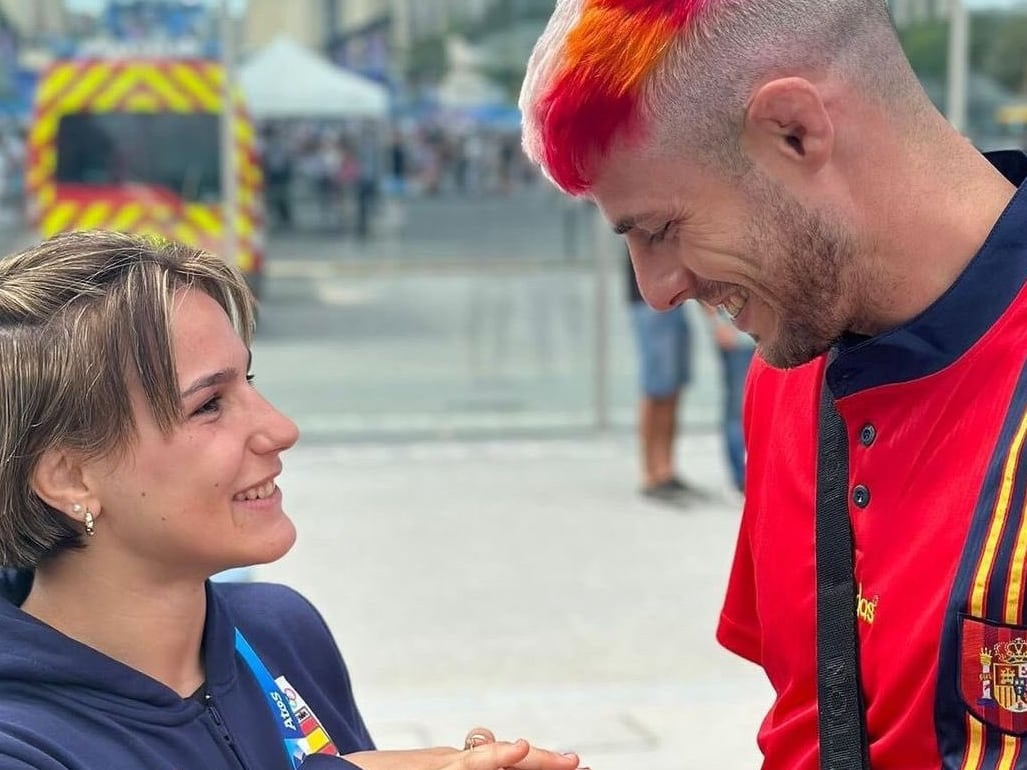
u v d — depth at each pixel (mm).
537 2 9039
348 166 9250
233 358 1403
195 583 1441
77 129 8734
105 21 8727
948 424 1324
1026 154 1437
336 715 1643
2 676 1322
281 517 1453
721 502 6176
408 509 6098
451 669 4137
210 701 1454
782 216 1304
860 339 1411
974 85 6879
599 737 3654
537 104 1353
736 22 1270
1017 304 1293
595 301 7773
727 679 4078
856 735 1408
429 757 1464
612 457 7199
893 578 1359
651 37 1276
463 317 8352
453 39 9312
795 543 1526
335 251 9062
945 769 1294
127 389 1336
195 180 8578
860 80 1293
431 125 9391
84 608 1410
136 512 1367
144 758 1356
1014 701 1244
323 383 7859
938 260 1325
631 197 1341
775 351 1402
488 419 7840
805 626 1516
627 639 4410
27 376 1318
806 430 1519
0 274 1364
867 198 1309
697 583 4992
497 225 9016
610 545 5492
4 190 8938
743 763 3502
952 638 1268
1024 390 1271
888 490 1377
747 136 1287
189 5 8617
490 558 5312
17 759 1246
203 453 1370
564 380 8016
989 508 1263
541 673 4113
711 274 1354
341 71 9273
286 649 1642
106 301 1337
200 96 8586
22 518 1354
